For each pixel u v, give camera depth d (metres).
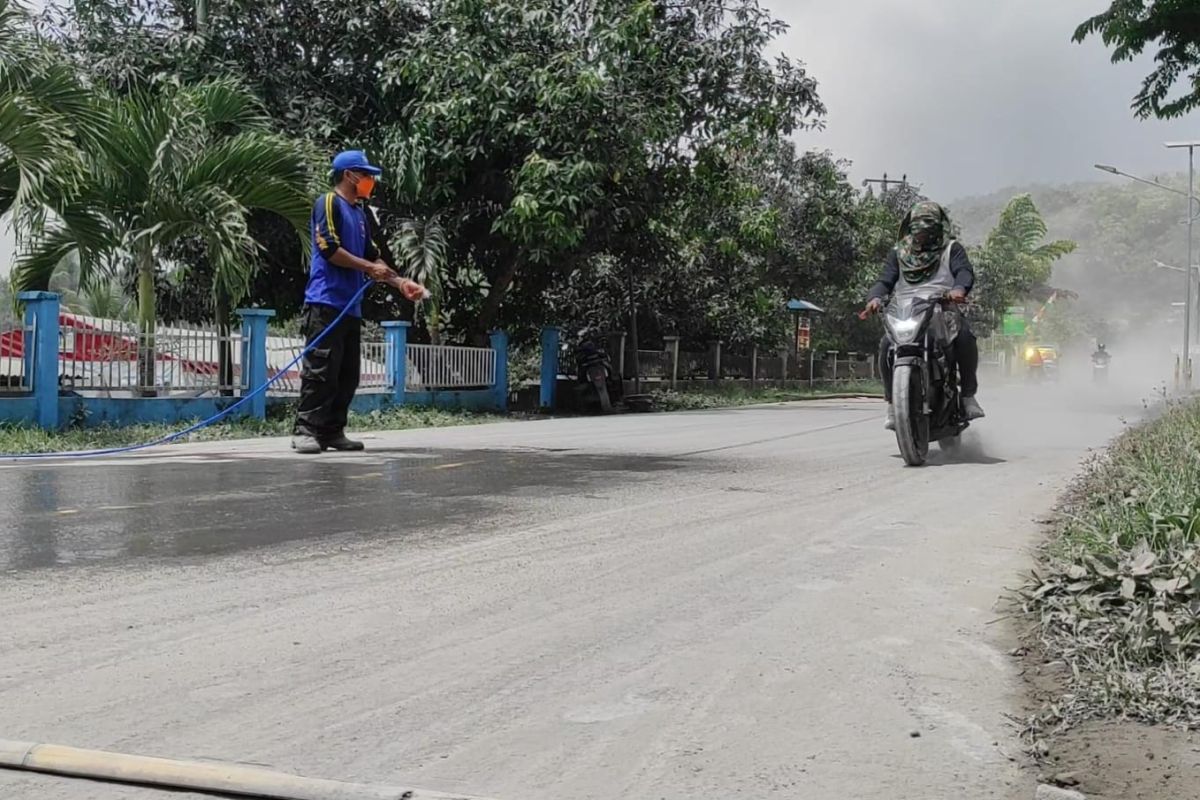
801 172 31.81
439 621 3.45
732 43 18.42
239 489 6.25
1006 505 5.88
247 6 16.12
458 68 15.65
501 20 16.33
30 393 10.27
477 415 16.11
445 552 4.50
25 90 10.32
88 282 11.82
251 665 2.99
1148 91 14.98
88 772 2.30
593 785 2.26
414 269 15.48
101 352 10.97
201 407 11.96
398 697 2.76
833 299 37.16
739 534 4.96
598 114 16.39
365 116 17.19
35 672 2.92
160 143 11.27
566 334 21.78
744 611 3.61
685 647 3.20
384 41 16.89
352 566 4.21
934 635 3.34
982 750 2.45
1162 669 2.86
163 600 3.66
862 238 33.22
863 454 8.66
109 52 15.59
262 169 12.01
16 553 4.38
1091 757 2.38
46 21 15.63
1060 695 2.78
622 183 18.12
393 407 15.05
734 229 23.64
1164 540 3.97
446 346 16.66
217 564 4.22
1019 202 59.47
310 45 16.98
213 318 17.28
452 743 2.47
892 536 4.94
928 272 7.98
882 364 8.03
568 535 4.89
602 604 3.68
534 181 15.65
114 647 3.14
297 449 8.51
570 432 11.50
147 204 11.51
